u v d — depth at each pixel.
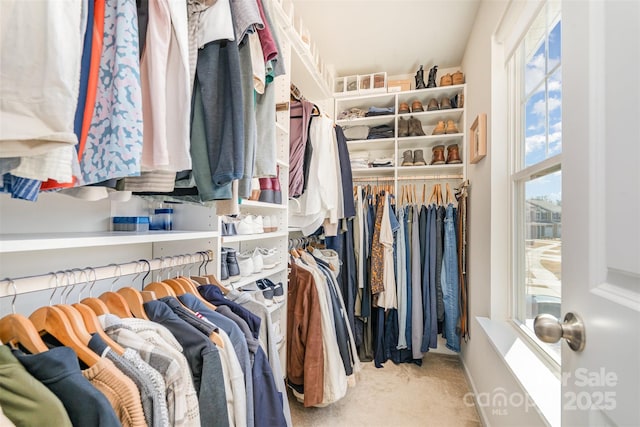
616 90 0.47
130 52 0.55
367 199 2.57
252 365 0.86
